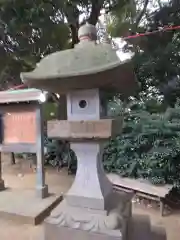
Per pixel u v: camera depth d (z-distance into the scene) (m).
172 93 6.34
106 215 1.92
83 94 1.95
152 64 6.25
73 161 6.11
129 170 4.37
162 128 4.36
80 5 5.69
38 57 5.29
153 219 3.50
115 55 1.81
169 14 6.50
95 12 6.14
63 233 1.92
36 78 1.72
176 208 3.92
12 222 3.42
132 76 1.91
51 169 6.45
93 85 1.83
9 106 4.13
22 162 7.22
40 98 3.74
